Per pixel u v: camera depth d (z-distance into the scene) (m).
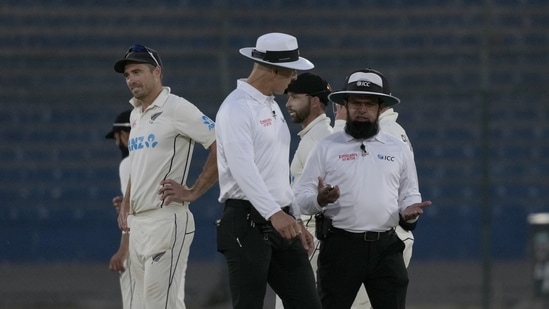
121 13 74.50
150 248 28.98
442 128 69.06
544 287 54.00
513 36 73.62
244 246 25.61
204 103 67.19
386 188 26.97
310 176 27.23
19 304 56.12
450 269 62.19
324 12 74.38
